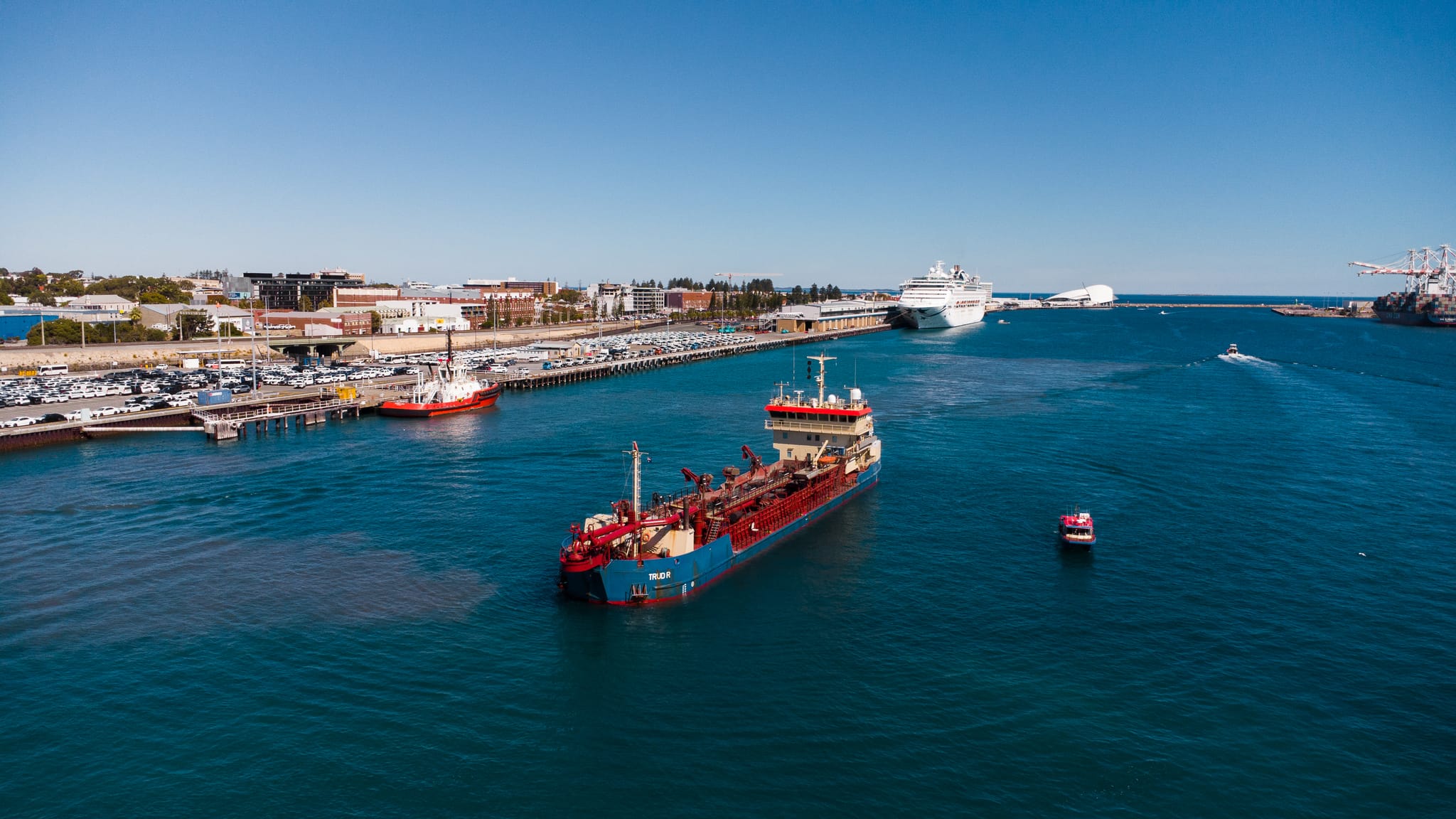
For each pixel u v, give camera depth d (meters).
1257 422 153.75
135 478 113.44
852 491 104.88
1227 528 91.38
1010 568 80.44
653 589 71.62
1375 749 50.59
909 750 50.78
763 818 45.16
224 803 46.28
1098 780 47.84
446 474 117.06
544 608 71.44
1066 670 60.00
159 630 66.44
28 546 85.38
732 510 86.12
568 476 115.88
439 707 55.69
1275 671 59.62
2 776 48.38
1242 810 45.34
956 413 166.62
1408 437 138.25
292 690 57.66
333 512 98.25
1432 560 81.12
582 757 50.47
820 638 65.69
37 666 60.47
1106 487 109.12
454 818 45.25
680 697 57.03
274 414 152.25
